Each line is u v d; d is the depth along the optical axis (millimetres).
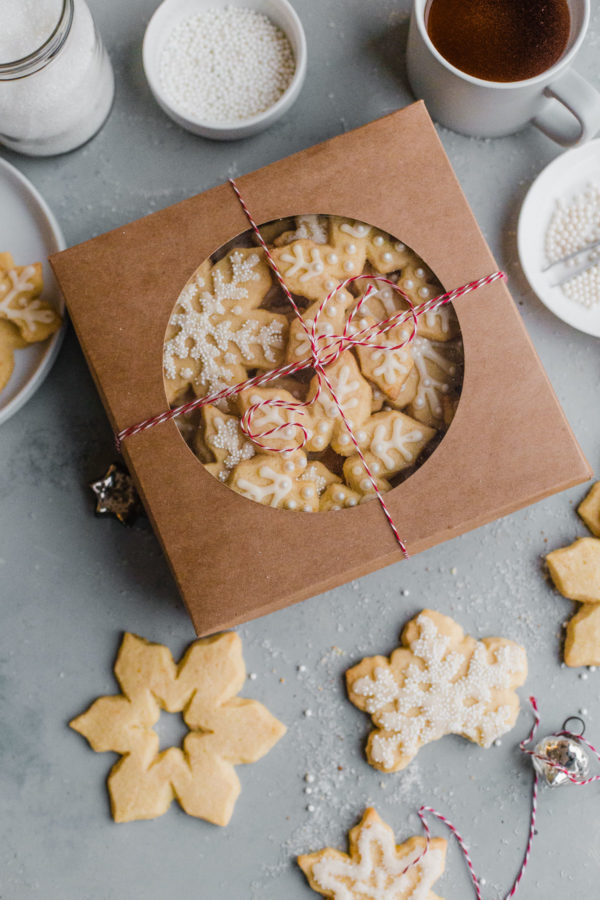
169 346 608
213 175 701
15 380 678
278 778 692
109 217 699
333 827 691
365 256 613
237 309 607
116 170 699
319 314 601
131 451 604
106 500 680
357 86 703
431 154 612
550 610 702
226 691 679
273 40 689
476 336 606
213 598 602
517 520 704
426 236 609
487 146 705
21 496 693
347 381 599
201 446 606
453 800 696
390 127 612
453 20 661
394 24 704
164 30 682
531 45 654
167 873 688
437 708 678
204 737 681
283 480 600
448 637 684
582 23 644
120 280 610
